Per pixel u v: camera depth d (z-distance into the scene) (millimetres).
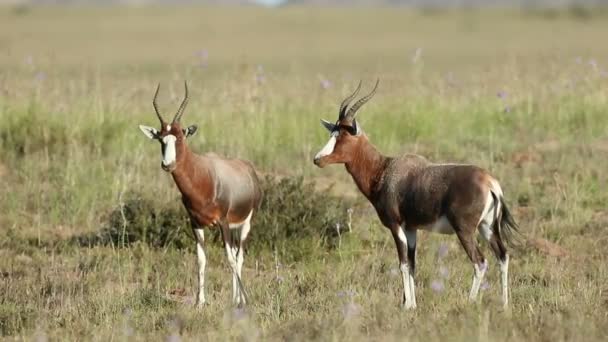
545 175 60062
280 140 67625
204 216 40156
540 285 40594
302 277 43312
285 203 49594
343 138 39719
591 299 37344
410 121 70188
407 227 38625
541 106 73875
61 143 65938
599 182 57406
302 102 74812
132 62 161250
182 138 39094
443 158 63656
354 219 52344
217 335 33719
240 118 69375
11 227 52719
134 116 70875
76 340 34750
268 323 35438
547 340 31578
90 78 92938
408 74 100062
